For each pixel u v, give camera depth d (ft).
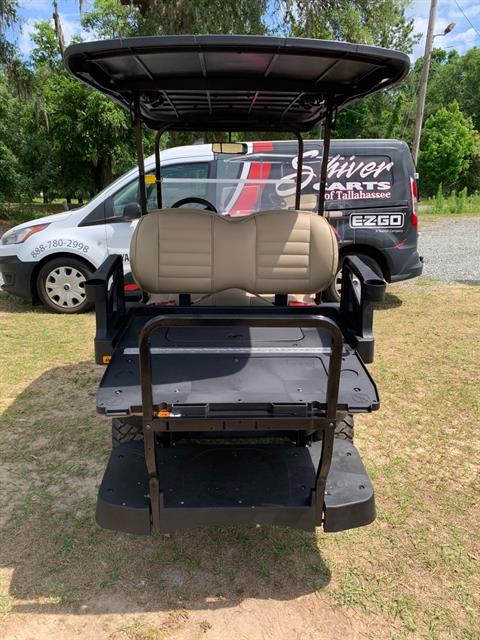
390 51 7.55
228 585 7.81
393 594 7.68
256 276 11.00
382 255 20.84
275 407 6.76
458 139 124.67
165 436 8.57
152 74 8.79
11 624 7.11
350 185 20.22
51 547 8.52
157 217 10.75
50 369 15.51
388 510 9.49
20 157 76.54
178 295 11.34
